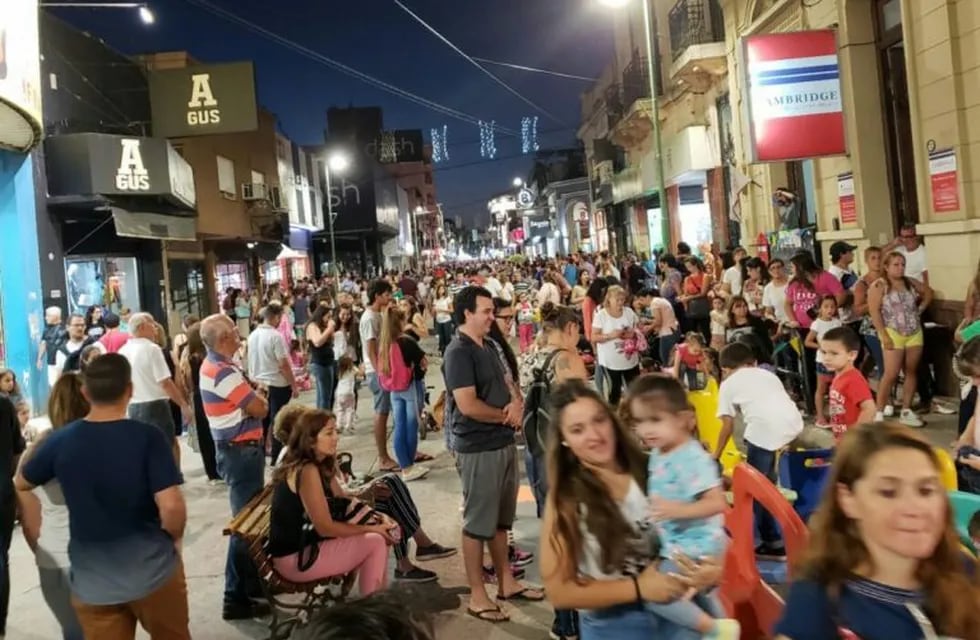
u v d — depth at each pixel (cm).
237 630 533
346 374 1160
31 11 1045
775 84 1188
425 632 160
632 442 317
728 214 1983
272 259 3409
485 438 516
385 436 923
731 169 1878
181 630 391
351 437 1133
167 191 1614
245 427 605
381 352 860
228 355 614
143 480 375
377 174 5738
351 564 499
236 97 1664
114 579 370
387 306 870
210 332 609
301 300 2112
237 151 2853
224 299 2555
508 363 613
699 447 326
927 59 969
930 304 970
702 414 657
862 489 213
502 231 11500
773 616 380
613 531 292
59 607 430
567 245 5975
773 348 1031
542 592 543
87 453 372
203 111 1658
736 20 1673
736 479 413
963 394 541
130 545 373
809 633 220
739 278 1323
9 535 514
